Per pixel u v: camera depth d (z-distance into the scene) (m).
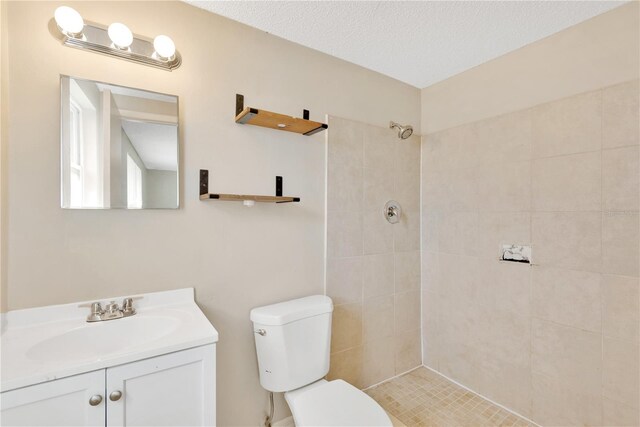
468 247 2.13
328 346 1.71
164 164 1.41
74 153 1.23
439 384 2.19
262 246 1.71
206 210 1.53
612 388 1.51
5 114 1.12
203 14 1.53
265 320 1.53
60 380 0.87
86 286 1.27
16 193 1.14
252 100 1.67
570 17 1.59
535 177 1.79
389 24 1.65
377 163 2.19
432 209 2.37
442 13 1.55
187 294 1.47
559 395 1.69
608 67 1.54
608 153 1.52
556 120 1.71
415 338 2.40
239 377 1.64
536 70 1.81
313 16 1.58
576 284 1.63
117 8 1.33
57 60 1.21
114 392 0.94
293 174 1.82
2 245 1.12
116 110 1.31
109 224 1.31
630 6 1.47
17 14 1.15
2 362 0.90
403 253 2.33
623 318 1.47
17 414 0.83
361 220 2.10
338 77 2.01
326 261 1.95
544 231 1.75
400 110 2.34
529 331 1.81
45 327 1.15
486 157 2.03
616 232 1.50
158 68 1.41
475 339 2.08
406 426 1.77
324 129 1.79
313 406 1.38
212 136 1.55
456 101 2.23
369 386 2.14
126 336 1.24
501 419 1.83
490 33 1.72
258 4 1.49
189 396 1.07
